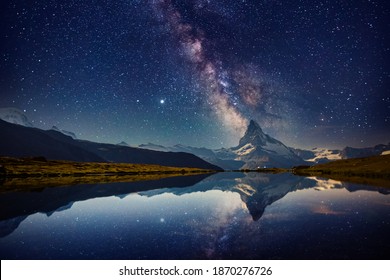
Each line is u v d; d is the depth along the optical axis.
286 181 72.06
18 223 19.98
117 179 78.19
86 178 80.50
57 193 39.81
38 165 111.44
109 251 13.21
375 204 26.20
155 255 12.56
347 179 66.31
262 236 15.45
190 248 13.48
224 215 22.75
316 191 40.59
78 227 18.56
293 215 21.89
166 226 18.62
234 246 13.67
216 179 91.25
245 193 42.09
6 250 13.60
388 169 75.56
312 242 14.00
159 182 69.12
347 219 19.61
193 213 23.95
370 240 14.09
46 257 12.52
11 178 75.00
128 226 18.78
